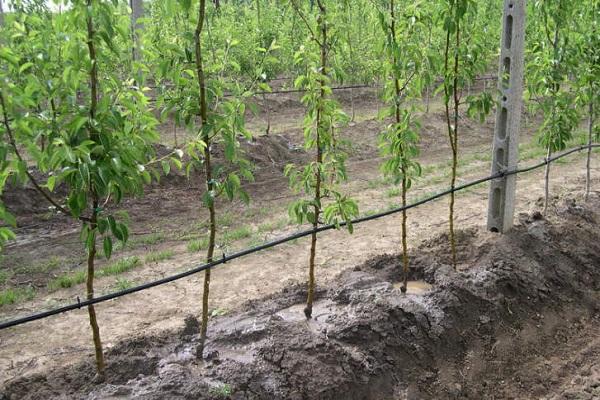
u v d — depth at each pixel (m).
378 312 4.68
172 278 3.95
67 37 2.92
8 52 2.80
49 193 9.02
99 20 2.98
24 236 7.83
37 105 3.16
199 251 7.04
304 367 4.00
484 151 13.22
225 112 3.66
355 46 15.32
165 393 3.53
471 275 5.61
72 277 6.18
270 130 14.51
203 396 3.57
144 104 3.47
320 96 4.23
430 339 4.73
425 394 4.34
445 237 6.55
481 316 5.17
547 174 7.29
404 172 5.00
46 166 3.07
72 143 3.03
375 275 5.73
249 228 7.82
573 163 11.47
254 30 14.05
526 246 6.27
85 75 3.17
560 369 4.93
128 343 4.37
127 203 9.16
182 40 4.10
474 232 6.65
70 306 3.56
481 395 4.53
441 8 5.02
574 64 6.83
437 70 5.02
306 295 5.34
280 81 20.73
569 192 9.00
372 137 13.95
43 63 3.09
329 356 4.13
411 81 4.91
